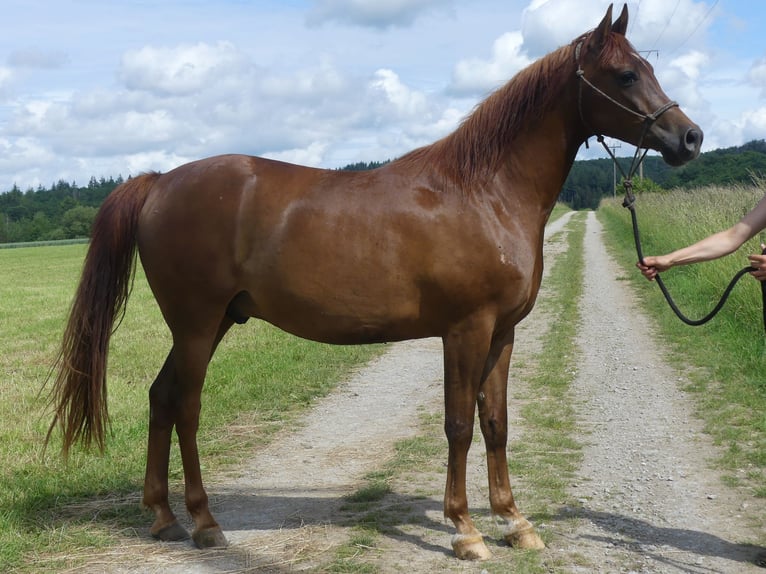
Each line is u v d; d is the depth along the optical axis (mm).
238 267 3795
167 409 3994
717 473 4902
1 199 96125
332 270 3656
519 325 11312
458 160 3709
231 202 3770
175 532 3936
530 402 6914
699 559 3641
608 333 10312
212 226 3770
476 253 3562
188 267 3795
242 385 7305
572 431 5992
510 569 3529
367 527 4055
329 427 6227
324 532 4023
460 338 3641
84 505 4395
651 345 9391
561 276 17219
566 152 3812
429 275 3584
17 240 76812
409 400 7133
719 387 7121
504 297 3621
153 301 15594
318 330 3824
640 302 12820
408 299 3650
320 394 7359
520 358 8930
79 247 50969
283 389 7305
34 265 30500
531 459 5285
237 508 4422
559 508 4348
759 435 5617
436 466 5176
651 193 31266
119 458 5145
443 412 6648
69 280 22547
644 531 4000
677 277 14289
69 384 3895
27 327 12227
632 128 3666
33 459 5062
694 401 6730
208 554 3754
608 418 6344
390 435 5965
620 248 23188
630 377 7805
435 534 3979
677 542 3846
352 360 8883
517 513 3877
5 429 5785
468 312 3609
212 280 3797
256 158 3975
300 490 4734
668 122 3586
